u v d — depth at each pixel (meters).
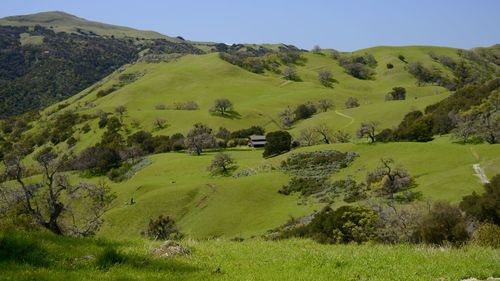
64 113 187.12
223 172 102.50
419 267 10.95
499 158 73.50
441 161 78.69
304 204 77.88
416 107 142.25
